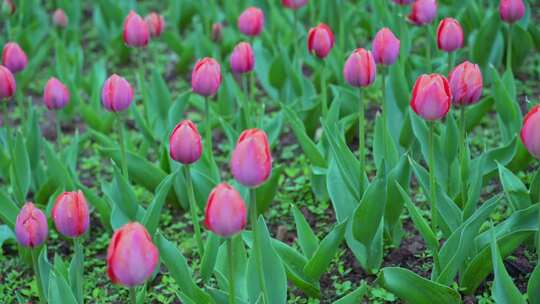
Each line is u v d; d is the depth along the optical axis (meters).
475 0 3.01
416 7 2.12
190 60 2.96
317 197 2.15
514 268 1.88
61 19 2.79
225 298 1.68
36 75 3.11
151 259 1.47
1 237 2.00
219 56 2.72
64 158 2.21
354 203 1.90
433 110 1.66
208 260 1.79
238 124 2.19
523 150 2.06
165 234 2.12
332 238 1.77
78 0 3.23
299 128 2.08
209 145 2.04
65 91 2.08
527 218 1.74
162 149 2.14
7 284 2.00
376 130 1.98
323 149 2.14
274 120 2.24
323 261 1.80
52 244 2.11
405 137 2.10
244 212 1.49
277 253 1.71
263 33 2.73
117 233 1.46
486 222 1.99
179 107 2.21
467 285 1.80
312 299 1.86
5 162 2.20
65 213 1.62
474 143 2.29
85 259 2.06
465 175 1.88
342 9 2.47
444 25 1.97
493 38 2.44
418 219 1.75
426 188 1.82
